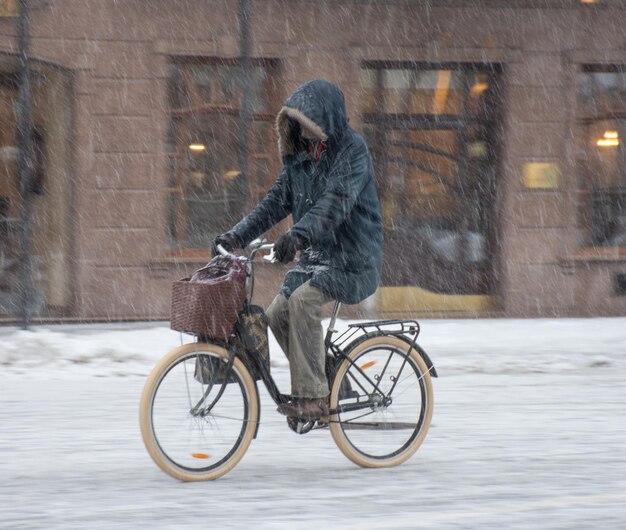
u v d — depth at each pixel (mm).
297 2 54750
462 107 57469
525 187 57281
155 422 20734
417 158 57344
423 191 57531
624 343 45406
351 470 22172
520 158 57219
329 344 22062
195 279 21094
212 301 20484
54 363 37812
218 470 21203
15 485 20562
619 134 58312
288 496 19719
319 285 21156
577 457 23562
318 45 55125
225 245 21953
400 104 56875
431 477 21484
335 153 21203
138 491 20078
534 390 33844
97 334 44000
